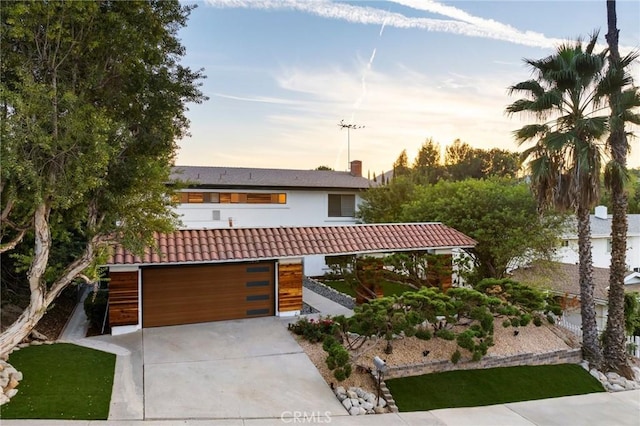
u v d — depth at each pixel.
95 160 7.41
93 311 13.23
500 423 9.10
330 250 14.98
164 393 8.71
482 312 11.85
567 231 19.31
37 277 8.32
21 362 9.42
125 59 8.34
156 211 9.56
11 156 6.58
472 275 18.03
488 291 15.19
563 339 13.98
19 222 9.02
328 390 9.45
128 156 9.07
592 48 12.70
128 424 7.39
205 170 25.64
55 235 9.50
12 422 6.97
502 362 12.02
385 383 10.26
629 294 15.53
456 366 11.52
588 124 11.89
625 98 11.84
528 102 12.98
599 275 20.66
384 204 25.23
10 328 8.18
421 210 22.28
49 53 7.72
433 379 10.83
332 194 25.78
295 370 10.25
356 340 11.77
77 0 7.14
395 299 11.73
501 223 18.67
